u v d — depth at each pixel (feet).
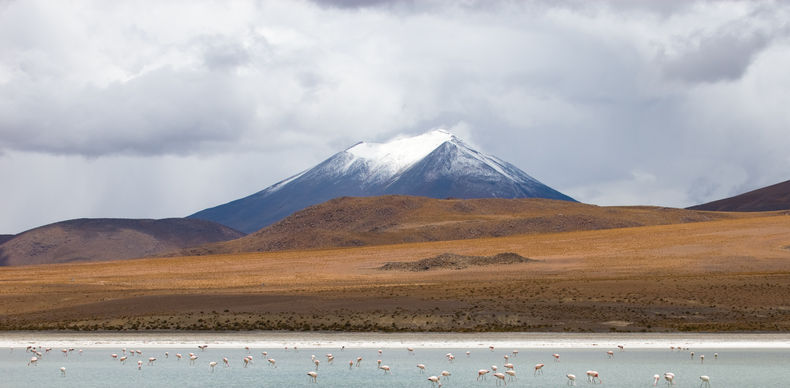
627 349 209.36
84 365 189.47
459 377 170.81
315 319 263.29
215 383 164.45
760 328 241.96
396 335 234.58
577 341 222.69
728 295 302.45
